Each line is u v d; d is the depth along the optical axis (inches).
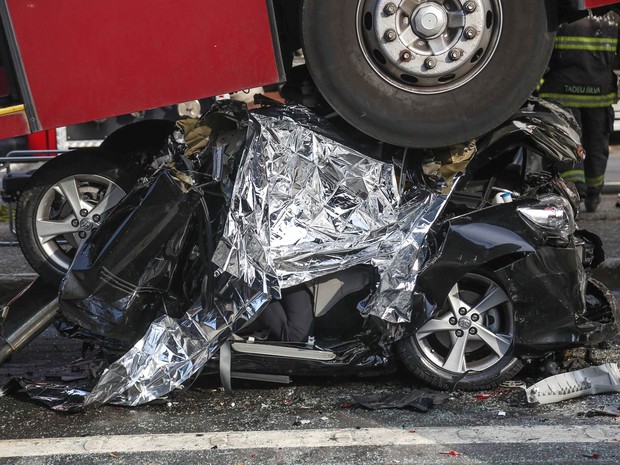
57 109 231.9
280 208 232.7
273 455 203.8
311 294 238.2
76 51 231.3
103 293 232.2
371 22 237.8
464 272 233.3
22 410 235.8
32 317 253.4
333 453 204.1
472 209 248.5
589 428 215.2
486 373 240.4
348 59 240.2
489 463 197.3
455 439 209.9
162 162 237.6
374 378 252.7
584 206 462.0
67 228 272.7
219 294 227.1
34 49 229.6
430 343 244.8
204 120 238.2
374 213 238.7
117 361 231.9
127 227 231.9
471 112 241.6
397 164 246.4
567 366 255.9
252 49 237.6
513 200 241.0
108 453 207.3
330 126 247.9
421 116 241.9
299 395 241.9
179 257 235.0
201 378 251.0
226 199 228.7
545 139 246.7
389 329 232.2
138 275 232.2
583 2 240.5
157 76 234.5
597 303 264.8
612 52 408.2
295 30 270.4
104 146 284.5
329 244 232.8
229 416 227.8
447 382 239.5
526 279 237.6
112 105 233.8
